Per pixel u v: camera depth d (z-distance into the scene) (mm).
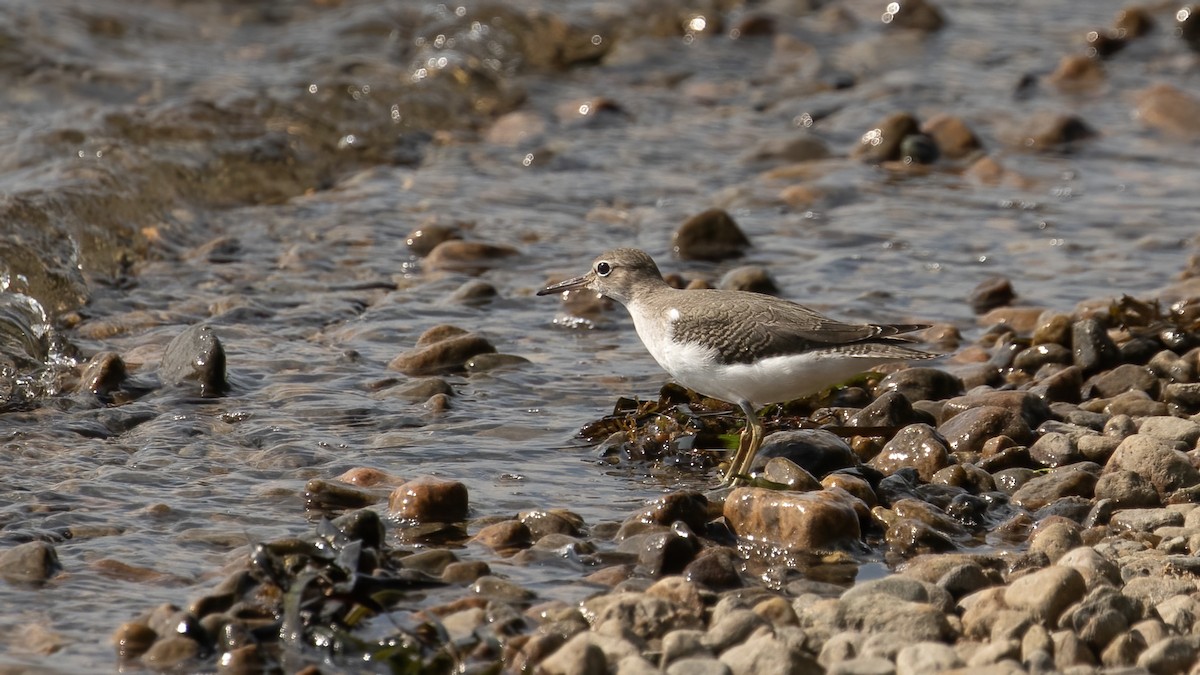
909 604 8836
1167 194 20938
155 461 11789
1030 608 8828
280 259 17891
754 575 9906
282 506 10930
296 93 23188
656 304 12406
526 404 13523
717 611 8992
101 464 11758
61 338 14750
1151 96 24750
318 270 17500
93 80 23250
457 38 26656
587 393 13859
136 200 18844
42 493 11062
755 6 30938
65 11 25641
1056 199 20781
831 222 19750
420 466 11922
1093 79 26609
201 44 26328
